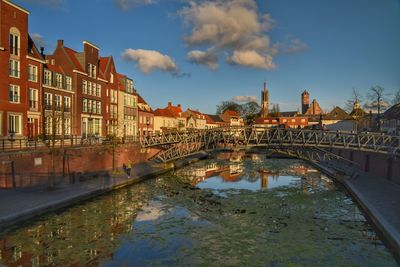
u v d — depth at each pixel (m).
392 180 27.83
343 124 75.50
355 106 56.75
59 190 22.86
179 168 44.03
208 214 20.36
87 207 21.42
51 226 17.31
